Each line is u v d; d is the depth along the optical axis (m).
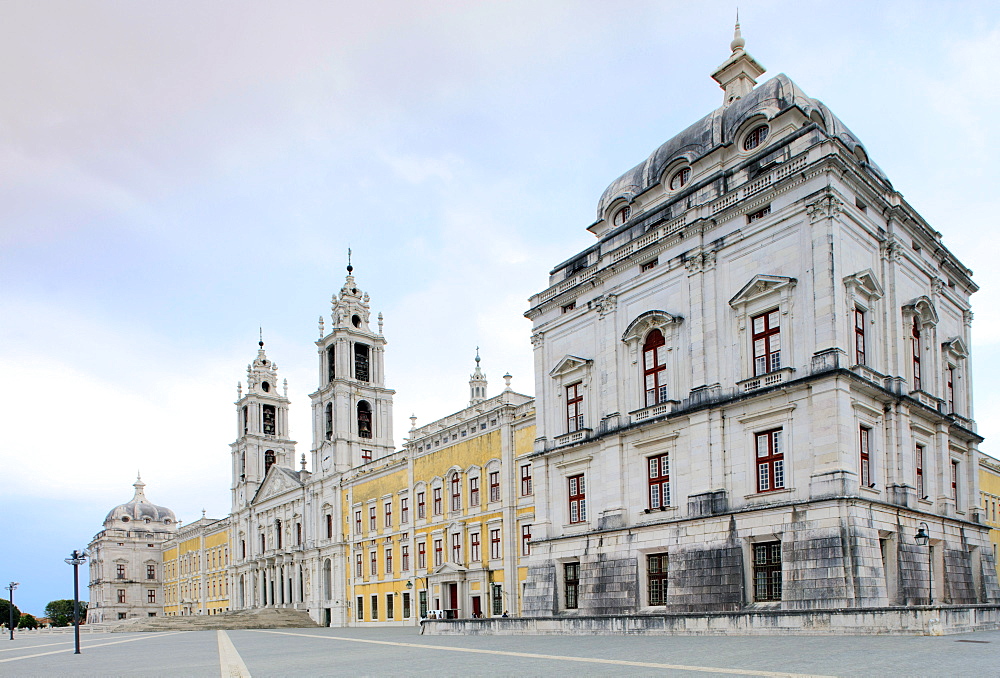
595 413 45.66
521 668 21.09
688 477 39.22
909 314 38.91
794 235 36.16
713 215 39.84
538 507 48.59
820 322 34.41
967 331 46.31
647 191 47.97
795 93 42.31
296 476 100.38
